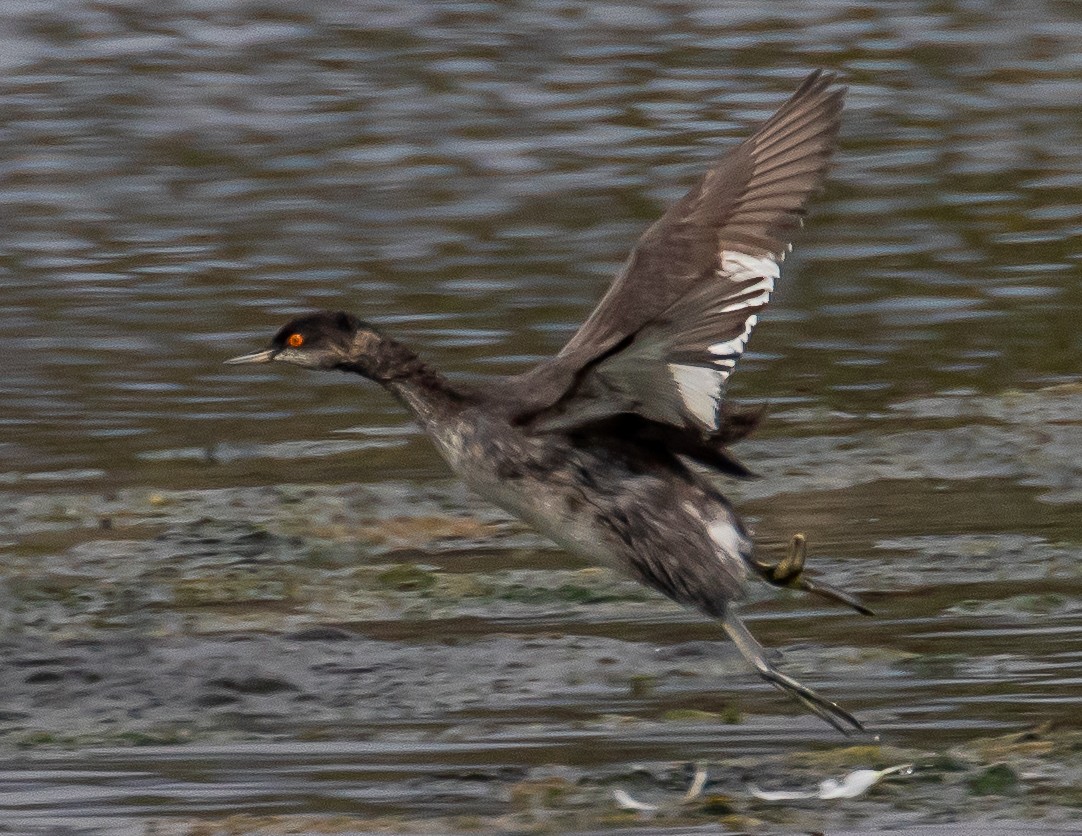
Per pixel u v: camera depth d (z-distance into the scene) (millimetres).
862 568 12930
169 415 16719
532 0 31312
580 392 9070
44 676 11273
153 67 28281
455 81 27406
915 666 11094
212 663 11422
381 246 21297
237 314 19266
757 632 11820
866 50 28406
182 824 9047
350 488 14820
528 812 9117
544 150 24500
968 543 13391
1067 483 14734
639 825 8953
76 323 19031
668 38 29156
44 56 28828
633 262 9633
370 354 9711
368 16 30625
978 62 27875
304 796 9406
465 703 10797
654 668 11266
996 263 20484
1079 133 24844
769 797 9258
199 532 14008
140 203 23016
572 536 9477
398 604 12570
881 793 9258
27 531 14109
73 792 9547
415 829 8922
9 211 22750
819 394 17031
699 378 8812
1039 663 11062
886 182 23219
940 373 17453
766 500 14500
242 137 25484
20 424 16453
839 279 20062
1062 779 9328
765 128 9719
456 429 9531
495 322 18750
